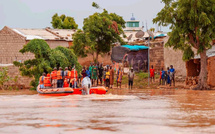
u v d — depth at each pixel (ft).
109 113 58.59
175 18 141.28
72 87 118.73
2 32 222.28
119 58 203.72
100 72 165.68
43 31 250.16
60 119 51.90
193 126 44.50
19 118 53.57
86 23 226.38
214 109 63.72
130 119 51.13
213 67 145.18
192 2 134.00
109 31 227.61
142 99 89.97
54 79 116.57
